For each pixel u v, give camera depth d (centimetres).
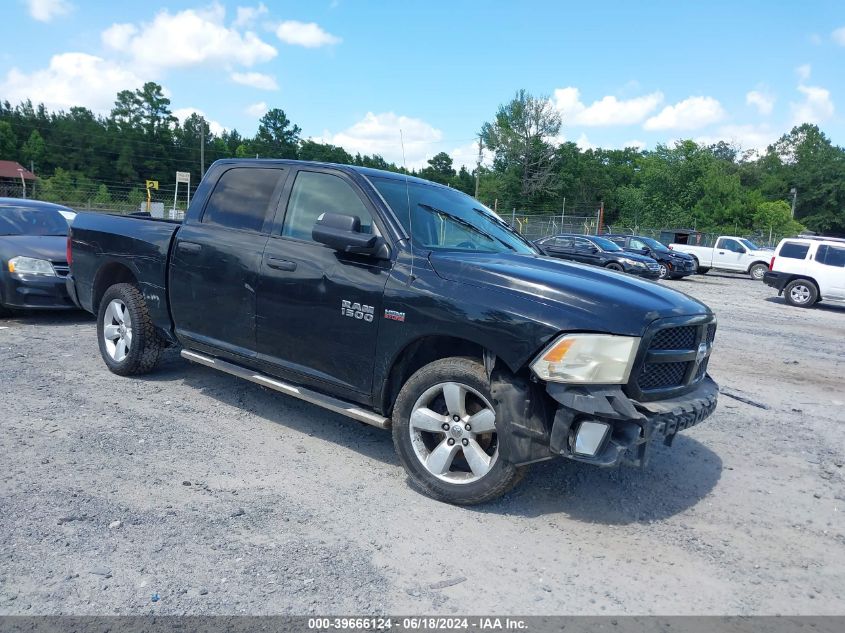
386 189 455
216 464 427
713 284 2542
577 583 315
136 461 422
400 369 412
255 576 301
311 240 456
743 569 339
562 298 356
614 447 338
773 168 9869
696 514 401
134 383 592
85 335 789
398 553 330
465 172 8625
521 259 433
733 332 1188
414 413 393
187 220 541
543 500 404
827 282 1803
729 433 565
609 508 401
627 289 382
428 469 391
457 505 388
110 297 606
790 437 564
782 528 389
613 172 9512
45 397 538
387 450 471
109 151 8450
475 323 364
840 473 484
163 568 303
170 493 380
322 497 388
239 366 504
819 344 1116
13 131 8675
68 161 8369
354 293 416
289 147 9081
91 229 622
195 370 645
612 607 297
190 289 520
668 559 344
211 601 280
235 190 521
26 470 398
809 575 336
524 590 305
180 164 8769
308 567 312
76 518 343
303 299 442
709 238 4316
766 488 449
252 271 472
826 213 8906
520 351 349
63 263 852
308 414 537
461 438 381
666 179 7262
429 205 473
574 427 345
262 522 353
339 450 465
